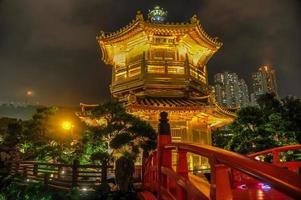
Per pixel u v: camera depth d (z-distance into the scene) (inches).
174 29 829.2
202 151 147.1
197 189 158.9
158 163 259.9
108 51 966.4
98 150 599.5
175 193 236.4
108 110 587.2
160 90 842.8
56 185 544.7
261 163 95.6
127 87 872.9
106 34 929.5
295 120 901.2
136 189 416.2
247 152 711.1
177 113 749.3
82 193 471.8
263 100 1003.3
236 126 800.3
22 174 647.8
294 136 749.3
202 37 887.7
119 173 435.2
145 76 825.5
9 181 628.7
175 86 834.8
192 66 896.3
